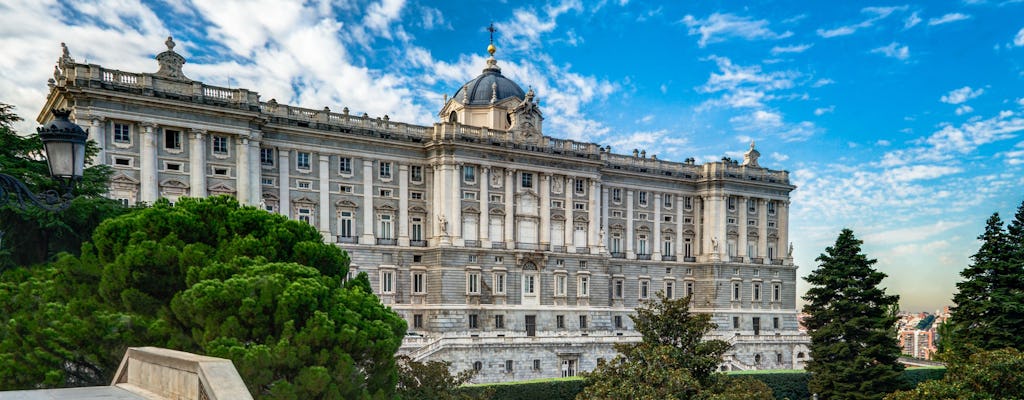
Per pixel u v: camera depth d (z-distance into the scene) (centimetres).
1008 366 4525
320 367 3105
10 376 2950
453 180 8544
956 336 6694
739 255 10856
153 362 1809
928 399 4597
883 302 6519
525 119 9088
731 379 5306
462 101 9869
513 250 8856
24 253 4478
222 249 3716
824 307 6831
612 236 10081
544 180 9212
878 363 6372
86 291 3597
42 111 7488
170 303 3378
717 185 10694
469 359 7419
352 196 8288
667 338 5284
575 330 9212
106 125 6731
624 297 10044
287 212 7862
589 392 4747
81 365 3200
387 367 3512
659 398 4428
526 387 6016
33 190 4181
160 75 7025
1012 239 6531
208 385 1427
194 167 7131
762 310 10981
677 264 10588
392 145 8500
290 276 3472
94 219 4509
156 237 3678
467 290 8488
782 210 11438
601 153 9956
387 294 8300
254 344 3112
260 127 7638
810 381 6606
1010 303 6144
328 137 8119
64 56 6700
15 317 3164
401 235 8512
